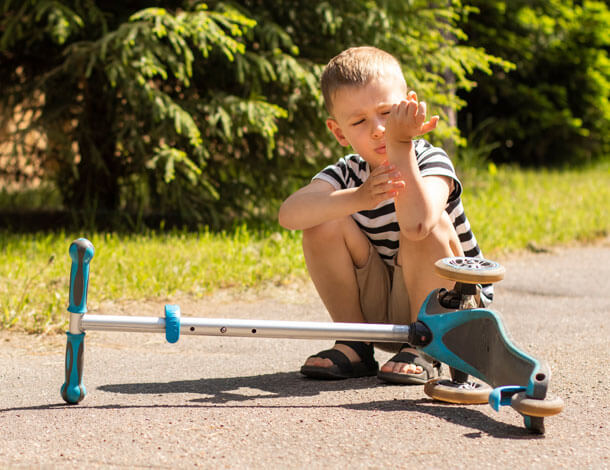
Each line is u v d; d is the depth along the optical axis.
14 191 6.48
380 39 5.50
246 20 4.80
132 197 5.91
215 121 4.93
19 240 4.78
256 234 5.03
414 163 2.03
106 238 4.84
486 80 9.95
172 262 4.09
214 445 1.76
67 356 2.07
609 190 7.46
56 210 6.24
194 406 2.07
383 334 2.04
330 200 2.20
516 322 3.21
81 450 1.73
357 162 2.43
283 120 5.52
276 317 3.37
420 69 5.84
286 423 1.91
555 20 10.28
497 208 6.12
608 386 2.22
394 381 2.29
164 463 1.66
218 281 3.90
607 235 5.55
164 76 4.71
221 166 5.62
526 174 8.98
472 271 1.95
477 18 9.73
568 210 6.18
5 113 5.36
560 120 10.16
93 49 4.79
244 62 5.05
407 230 2.05
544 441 1.78
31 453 1.72
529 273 4.37
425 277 2.22
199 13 4.77
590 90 10.56
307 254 2.41
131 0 5.36
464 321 1.96
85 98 5.40
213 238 4.89
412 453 1.70
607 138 10.96
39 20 5.04
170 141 5.05
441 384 2.08
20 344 2.85
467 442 1.77
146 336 3.01
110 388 2.26
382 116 2.24
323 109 5.30
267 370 2.51
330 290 2.43
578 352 2.63
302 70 5.14
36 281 3.70
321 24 5.55
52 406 2.07
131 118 5.16
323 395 2.18
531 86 10.53
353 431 1.85
